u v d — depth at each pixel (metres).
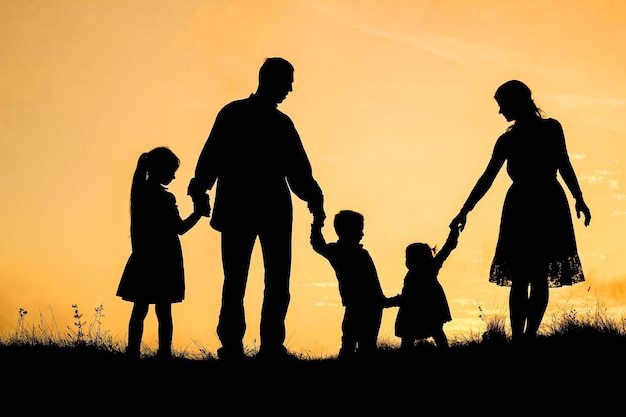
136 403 7.53
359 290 9.82
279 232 8.66
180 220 9.58
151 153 9.66
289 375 8.20
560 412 7.23
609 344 8.93
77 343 9.73
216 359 9.05
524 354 8.62
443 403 7.46
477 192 9.47
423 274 10.26
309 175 8.86
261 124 8.70
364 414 7.25
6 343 9.91
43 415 7.27
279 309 8.67
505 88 9.33
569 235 9.13
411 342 10.25
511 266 9.13
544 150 9.12
